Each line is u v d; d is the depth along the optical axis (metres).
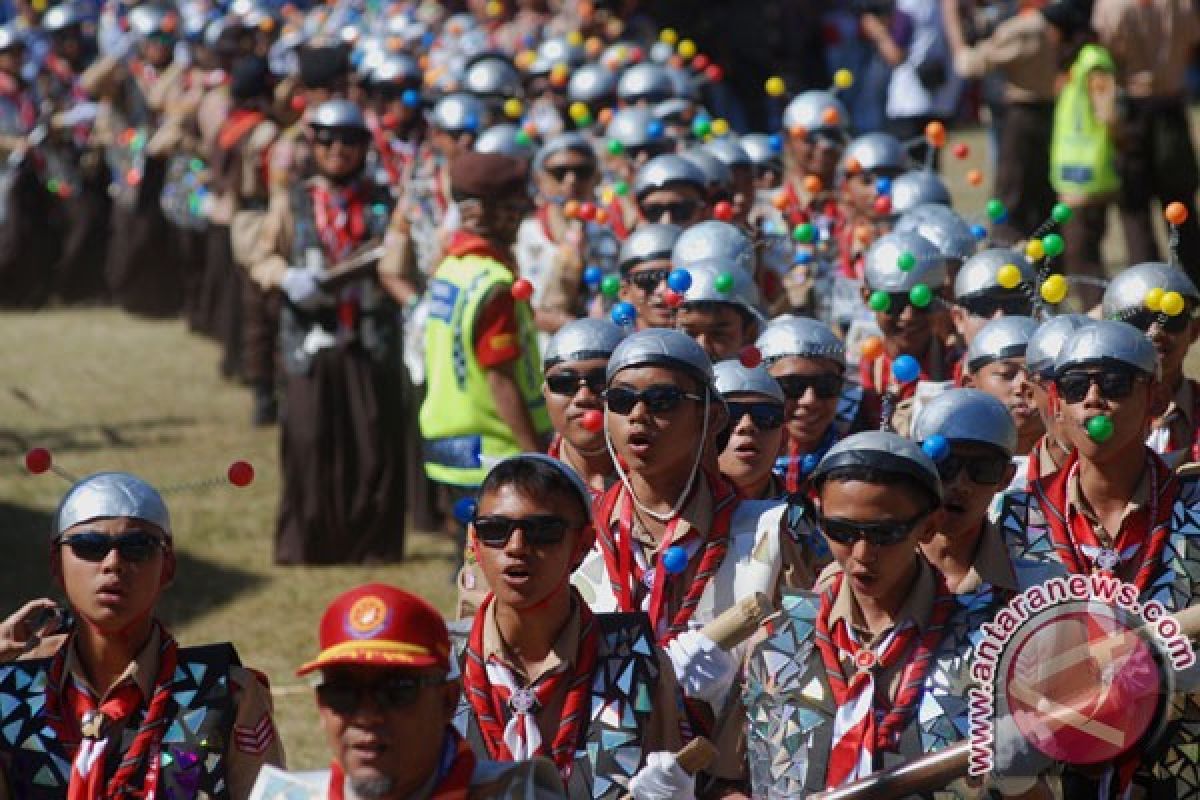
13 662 16.52
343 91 40.69
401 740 13.63
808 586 18.83
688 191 30.94
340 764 13.92
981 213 53.75
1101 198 46.03
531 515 16.25
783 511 18.86
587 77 42.03
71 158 62.97
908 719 16.30
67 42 62.31
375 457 35.44
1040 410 20.53
